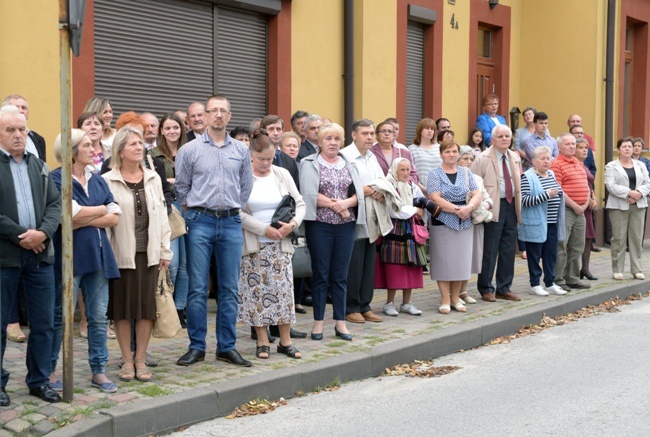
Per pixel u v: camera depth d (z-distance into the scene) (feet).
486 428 17.46
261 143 22.40
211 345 23.77
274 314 22.11
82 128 22.84
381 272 28.73
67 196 17.24
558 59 52.85
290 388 20.39
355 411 19.02
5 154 17.03
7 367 20.67
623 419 17.95
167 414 17.60
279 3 36.50
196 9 33.76
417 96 45.55
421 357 24.34
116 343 23.85
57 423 16.31
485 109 47.78
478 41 51.19
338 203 24.03
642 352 24.73
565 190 34.81
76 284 18.61
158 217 19.58
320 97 38.96
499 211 31.81
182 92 33.37
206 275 21.48
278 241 22.22
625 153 38.09
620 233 37.99
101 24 30.01
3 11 26.35
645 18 57.82
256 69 36.63
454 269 29.09
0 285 17.04
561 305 31.48
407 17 43.45
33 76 27.25
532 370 22.75
